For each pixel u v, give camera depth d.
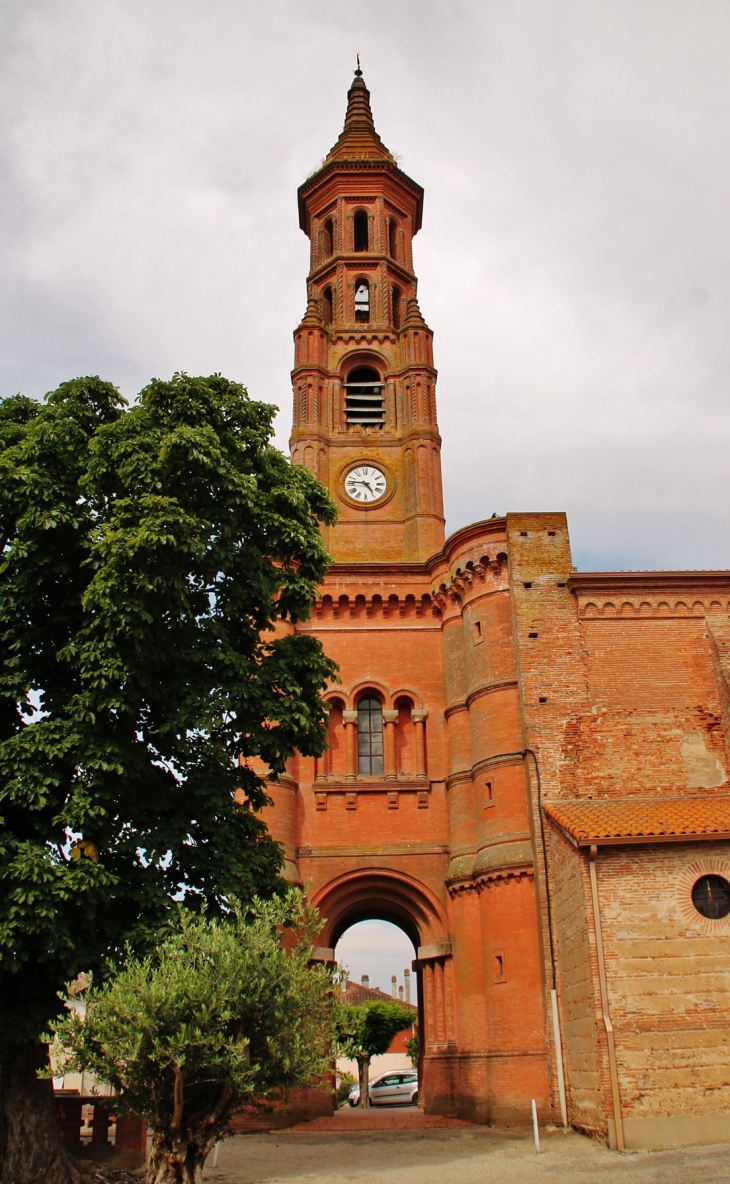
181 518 21.09
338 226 51.97
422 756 37.69
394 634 39.62
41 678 21.98
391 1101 58.62
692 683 33.31
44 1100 19.80
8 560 21.19
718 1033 24.53
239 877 21.55
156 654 21.75
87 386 24.11
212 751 21.89
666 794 31.75
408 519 44.44
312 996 17.62
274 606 24.78
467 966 33.62
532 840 31.95
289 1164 23.39
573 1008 28.02
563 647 33.91
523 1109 29.48
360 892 36.34
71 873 18.73
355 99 57.34
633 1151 22.98
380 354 48.38
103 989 17.03
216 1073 16.72
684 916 25.69
